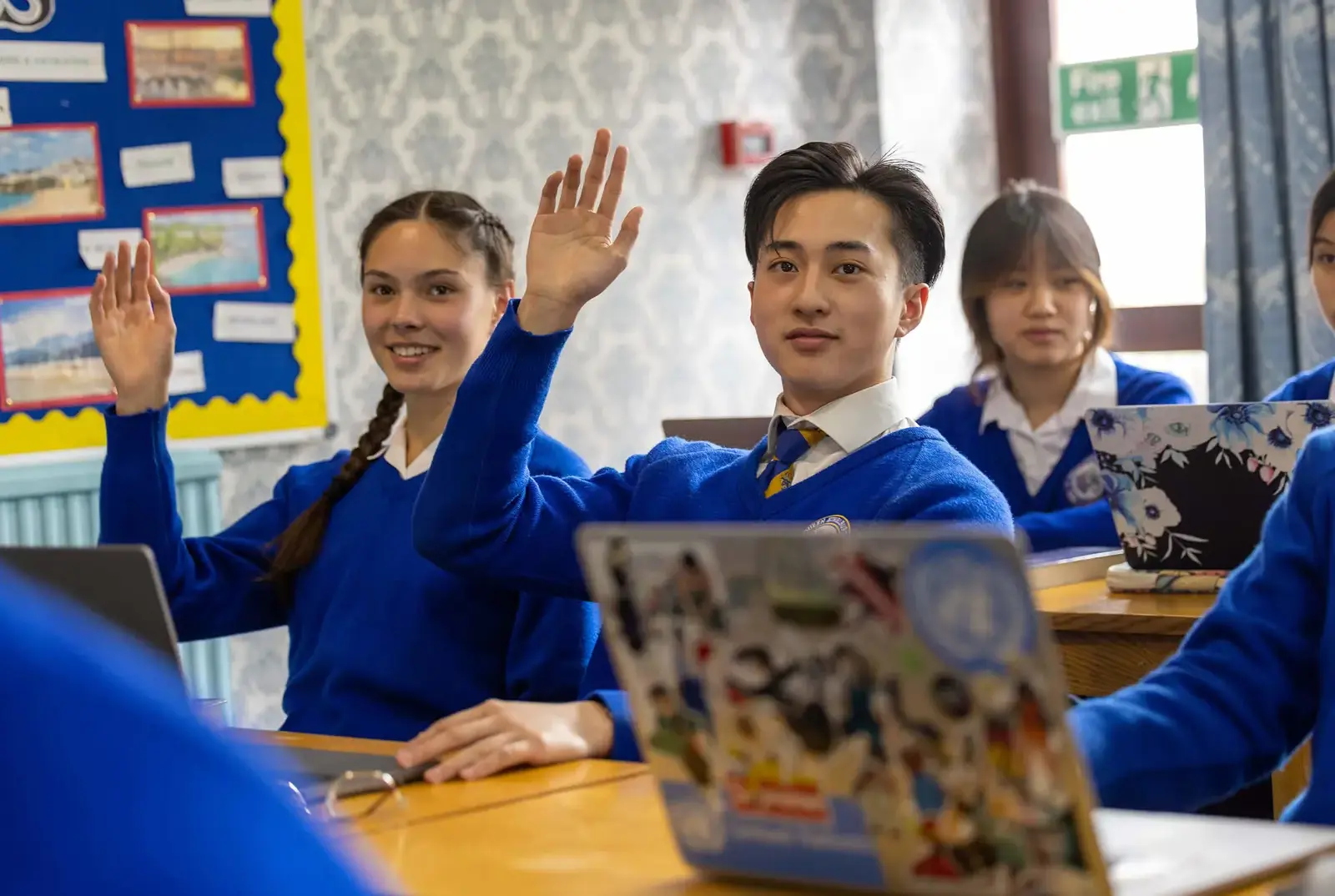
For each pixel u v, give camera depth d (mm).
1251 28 3855
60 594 1284
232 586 2229
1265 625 1311
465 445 1841
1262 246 3881
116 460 2137
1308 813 1240
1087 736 1162
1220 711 1266
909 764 840
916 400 4594
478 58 4031
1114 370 3154
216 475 3469
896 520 1702
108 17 3465
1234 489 2250
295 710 2104
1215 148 3928
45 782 313
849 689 845
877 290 1774
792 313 1776
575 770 1395
